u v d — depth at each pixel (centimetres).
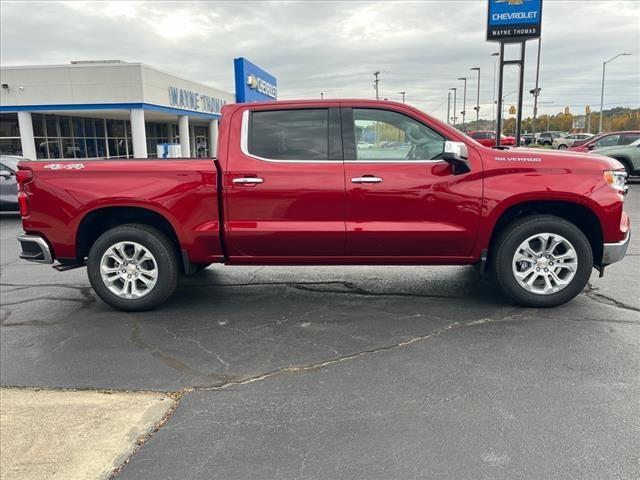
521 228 489
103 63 2381
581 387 352
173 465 282
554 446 287
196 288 609
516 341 429
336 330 465
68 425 325
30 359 422
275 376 380
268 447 295
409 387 358
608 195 480
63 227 511
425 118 494
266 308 532
